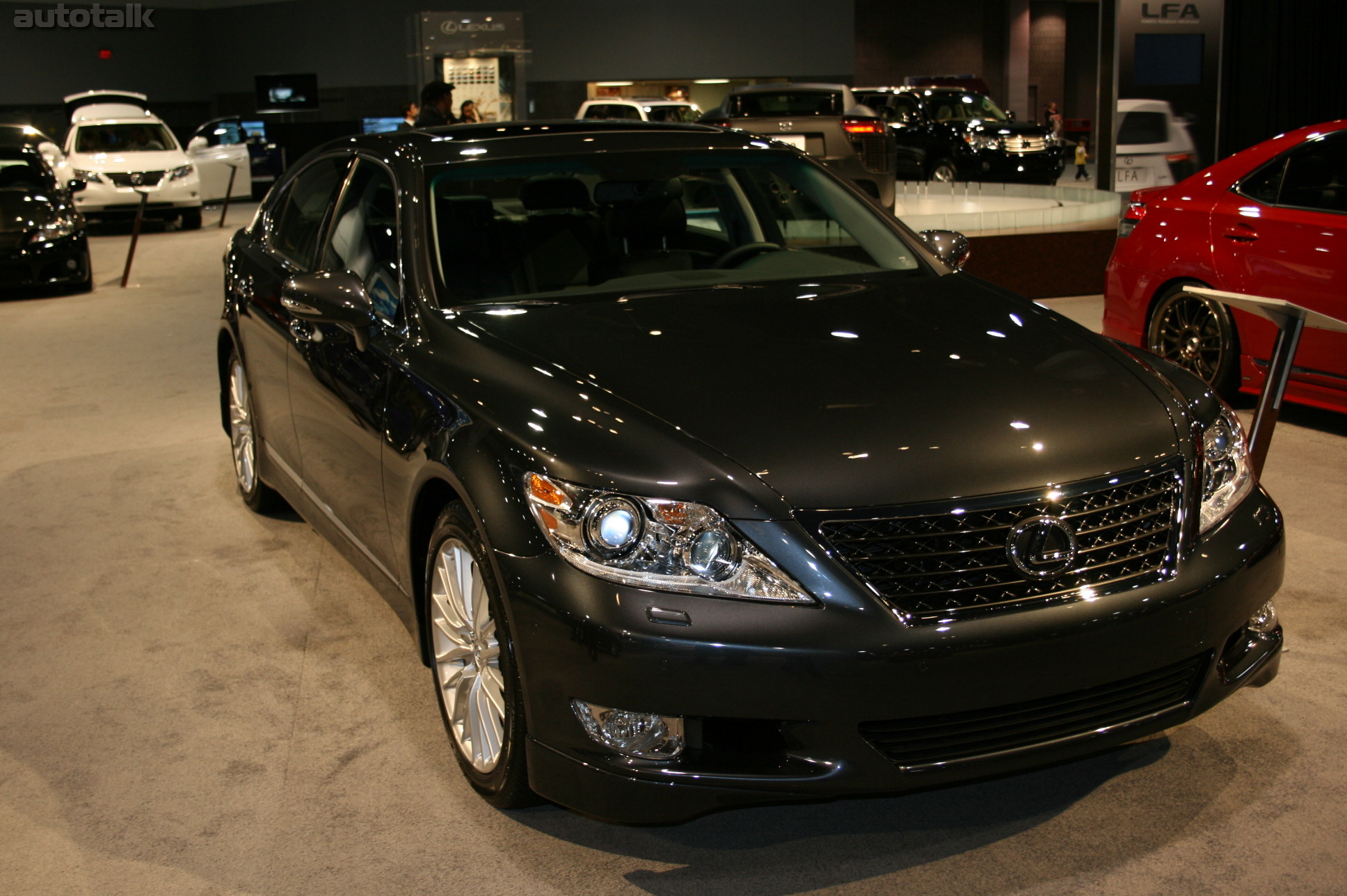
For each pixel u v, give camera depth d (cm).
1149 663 223
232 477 515
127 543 434
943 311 288
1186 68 1084
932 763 216
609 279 312
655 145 352
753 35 2717
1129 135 1090
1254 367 525
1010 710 219
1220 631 231
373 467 294
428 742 285
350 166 368
